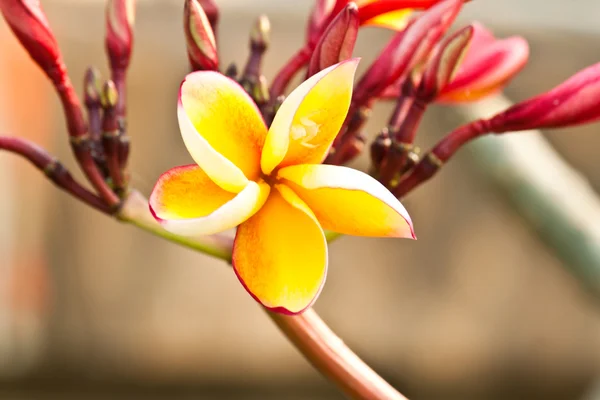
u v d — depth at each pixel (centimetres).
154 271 171
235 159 47
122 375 178
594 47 164
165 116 163
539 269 174
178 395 181
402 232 46
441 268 175
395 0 53
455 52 52
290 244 46
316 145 47
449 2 52
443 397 182
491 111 91
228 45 158
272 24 159
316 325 54
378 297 175
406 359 178
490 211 171
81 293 171
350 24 48
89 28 158
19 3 53
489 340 178
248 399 182
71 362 175
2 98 158
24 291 169
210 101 47
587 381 180
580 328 177
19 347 172
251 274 46
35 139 161
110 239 169
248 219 47
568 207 85
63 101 54
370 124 161
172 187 46
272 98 55
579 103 53
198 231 45
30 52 53
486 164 88
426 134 162
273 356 178
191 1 50
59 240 168
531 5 164
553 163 89
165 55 161
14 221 166
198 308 174
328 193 47
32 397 177
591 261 83
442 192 171
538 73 164
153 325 174
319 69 49
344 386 53
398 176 54
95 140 56
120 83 56
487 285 175
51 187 166
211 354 177
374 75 52
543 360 179
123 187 55
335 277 174
